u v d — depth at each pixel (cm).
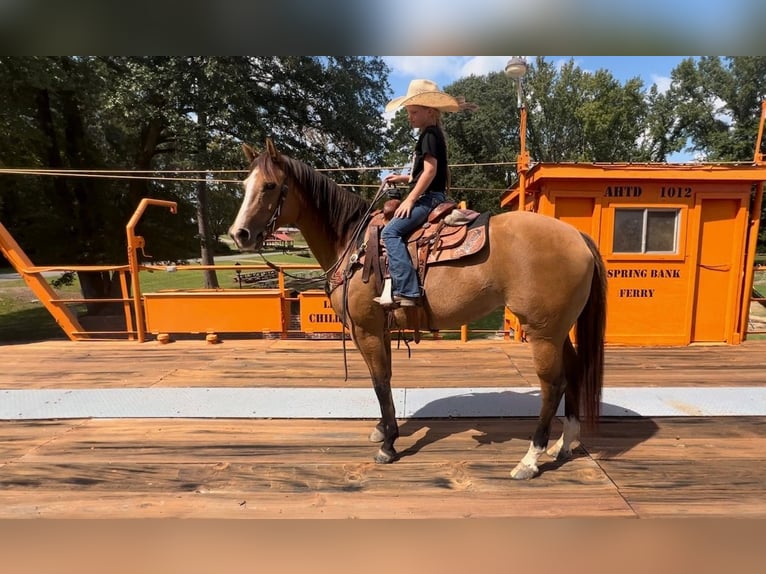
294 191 279
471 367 454
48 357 508
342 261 280
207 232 1221
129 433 317
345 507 234
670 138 3631
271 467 272
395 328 286
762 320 1021
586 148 3397
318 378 427
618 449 289
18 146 981
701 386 392
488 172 3095
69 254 1070
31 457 285
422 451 290
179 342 575
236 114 975
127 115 956
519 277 242
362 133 1167
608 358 475
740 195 502
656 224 509
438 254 252
